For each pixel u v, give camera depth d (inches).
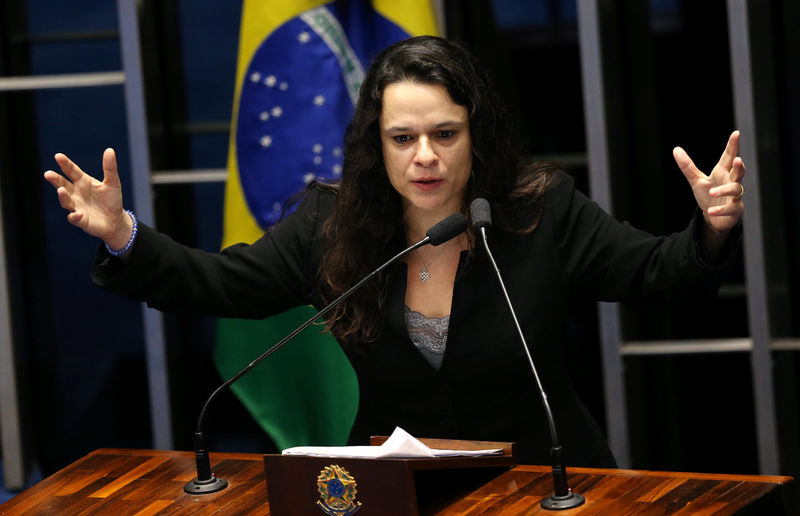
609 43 354.6
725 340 365.1
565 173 224.7
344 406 347.6
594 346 386.0
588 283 218.4
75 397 424.5
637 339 374.9
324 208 232.2
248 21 330.3
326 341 346.3
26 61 407.5
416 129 203.6
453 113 204.8
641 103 373.1
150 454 213.5
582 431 219.5
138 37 361.7
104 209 208.8
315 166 327.0
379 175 217.2
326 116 327.0
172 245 220.7
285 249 231.0
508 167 217.5
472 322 212.2
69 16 405.1
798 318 370.9
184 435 405.7
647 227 377.7
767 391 339.6
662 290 207.3
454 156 206.1
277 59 328.2
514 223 216.5
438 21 352.8
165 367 375.9
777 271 352.8
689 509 163.0
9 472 401.1
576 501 169.6
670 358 381.4
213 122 403.5
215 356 357.1
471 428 217.0
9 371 393.1
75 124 409.7
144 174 367.6
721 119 367.6
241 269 227.6
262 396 353.7
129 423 424.5
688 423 383.9
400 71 206.1
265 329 350.3
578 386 389.1
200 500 186.9
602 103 338.3
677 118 371.2
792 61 358.6
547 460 214.8
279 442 352.8
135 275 215.2
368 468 168.4
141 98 363.6
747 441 380.2
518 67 378.0
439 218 217.2
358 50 328.2
